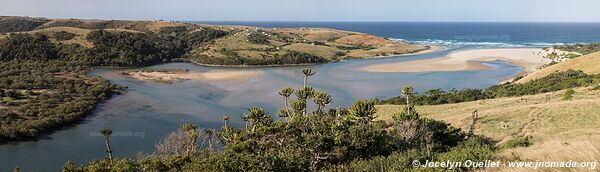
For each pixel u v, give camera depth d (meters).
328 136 31.72
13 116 72.69
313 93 57.25
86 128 70.31
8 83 102.06
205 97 94.75
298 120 36.56
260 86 108.00
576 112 44.03
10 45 144.38
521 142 30.92
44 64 136.75
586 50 170.12
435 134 37.97
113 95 96.81
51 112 75.38
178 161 28.02
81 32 174.25
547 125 41.78
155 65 157.75
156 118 76.69
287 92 58.84
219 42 198.12
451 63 145.88
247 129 47.09
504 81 109.62
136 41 167.38
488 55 169.00
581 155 13.09
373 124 48.91
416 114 40.25
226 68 148.88
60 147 60.62
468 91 81.62
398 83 109.81
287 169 21.70
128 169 27.64
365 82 112.25
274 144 32.53
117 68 145.62
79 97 90.12
